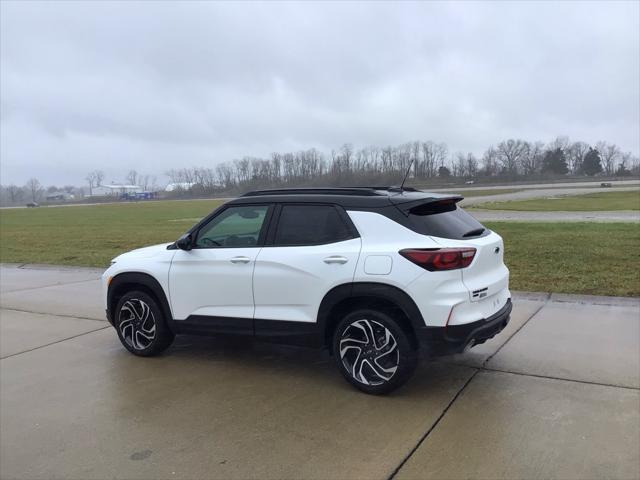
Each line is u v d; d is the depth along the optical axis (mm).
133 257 5840
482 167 129000
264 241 4980
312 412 4246
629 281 8539
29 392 4898
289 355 5734
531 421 3967
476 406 4258
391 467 3383
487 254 4547
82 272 12539
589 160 130000
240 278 5000
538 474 3246
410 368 4348
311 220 4801
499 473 3271
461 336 4168
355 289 4418
